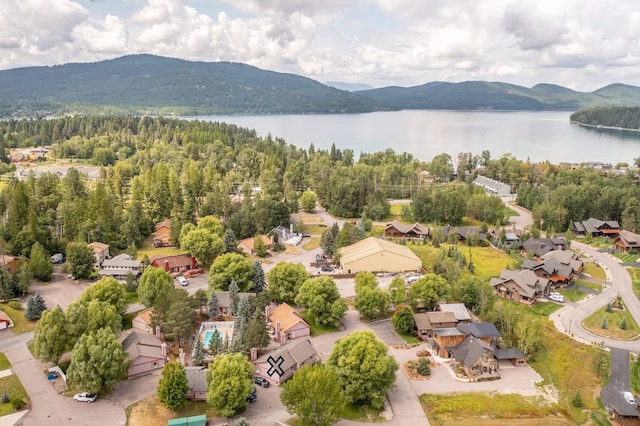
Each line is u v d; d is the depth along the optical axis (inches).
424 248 7140.8
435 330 4291.3
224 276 5142.7
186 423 3093.0
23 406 3351.4
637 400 3476.9
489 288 5027.1
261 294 4692.4
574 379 3855.8
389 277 5994.1
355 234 7229.3
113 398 3467.0
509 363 4069.9
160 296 4350.4
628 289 5753.0
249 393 3398.1
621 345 4426.7
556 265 5999.0
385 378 3462.1
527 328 4156.0
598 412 3457.2
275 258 6707.7
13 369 3799.2
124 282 5600.4
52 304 4968.0
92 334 3654.0
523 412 3427.7
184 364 3809.1
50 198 7706.7
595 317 4977.9
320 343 4330.7
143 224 7406.5
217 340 3897.6
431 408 3457.2
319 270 6190.9
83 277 5664.4
